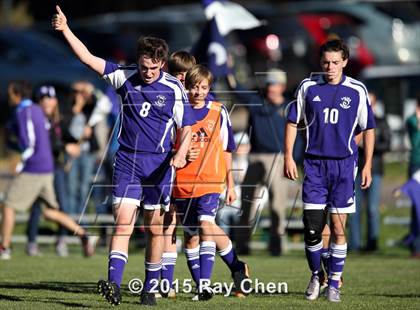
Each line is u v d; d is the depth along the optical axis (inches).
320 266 1159.0
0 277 1413.6
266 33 3383.4
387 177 2748.5
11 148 1873.8
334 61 1113.4
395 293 1246.9
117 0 4918.8
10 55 3159.5
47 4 5118.1
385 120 1916.8
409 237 1878.7
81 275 1450.5
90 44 3395.7
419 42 3395.7
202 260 1140.5
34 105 1754.4
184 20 3474.4
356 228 1947.6
